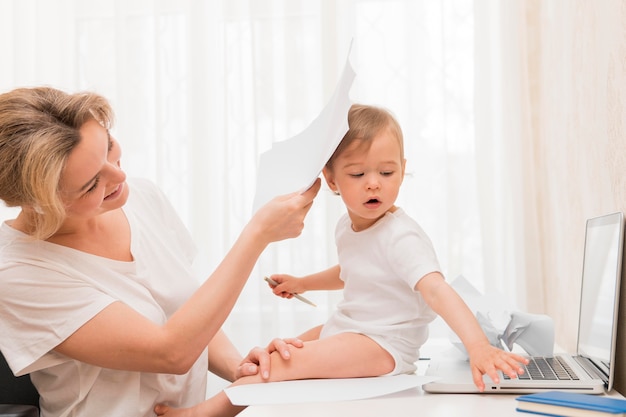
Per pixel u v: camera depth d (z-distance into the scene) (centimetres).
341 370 110
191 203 240
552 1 193
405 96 231
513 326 122
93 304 105
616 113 123
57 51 253
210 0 245
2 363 129
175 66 245
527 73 216
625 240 109
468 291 136
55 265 108
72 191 100
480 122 221
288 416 87
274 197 113
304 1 237
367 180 116
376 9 232
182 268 128
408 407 91
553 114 193
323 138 108
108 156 108
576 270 163
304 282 140
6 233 111
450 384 100
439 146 228
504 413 86
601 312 114
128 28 249
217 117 245
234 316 232
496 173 224
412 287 112
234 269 108
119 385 112
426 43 229
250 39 240
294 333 230
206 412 111
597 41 136
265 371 109
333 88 231
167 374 115
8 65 256
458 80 227
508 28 218
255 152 237
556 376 103
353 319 122
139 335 103
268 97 237
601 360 111
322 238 230
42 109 100
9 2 255
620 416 77
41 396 116
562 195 181
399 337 116
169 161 245
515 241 215
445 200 226
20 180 96
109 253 118
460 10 227
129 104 248
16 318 106
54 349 106
